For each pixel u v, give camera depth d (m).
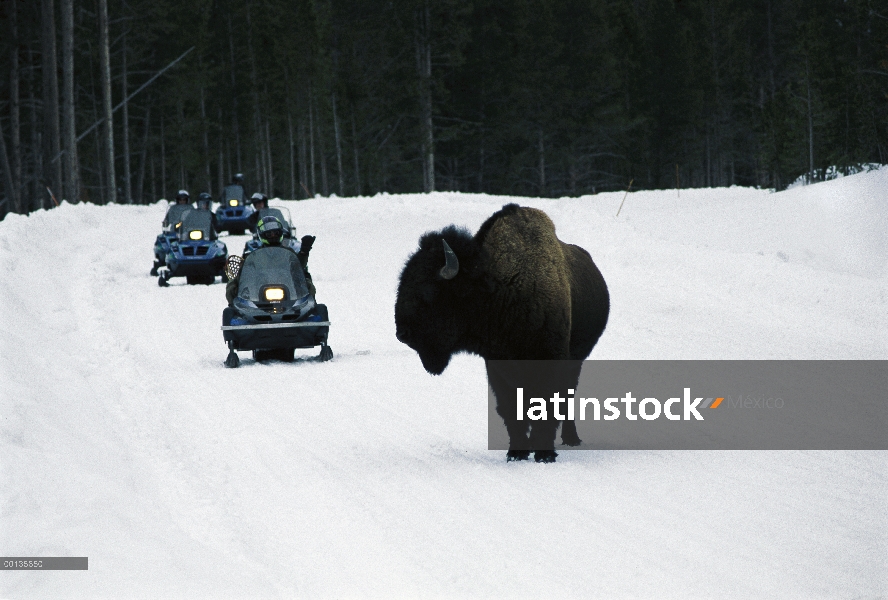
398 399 41.38
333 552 21.59
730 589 18.77
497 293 28.80
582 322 33.00
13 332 48.41
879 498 25.56
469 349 29.89
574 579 19.53
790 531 22.59
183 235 85.94
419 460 30.69
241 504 25.62
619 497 25.94
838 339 55.84
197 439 33.56
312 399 41.41
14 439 28.20
